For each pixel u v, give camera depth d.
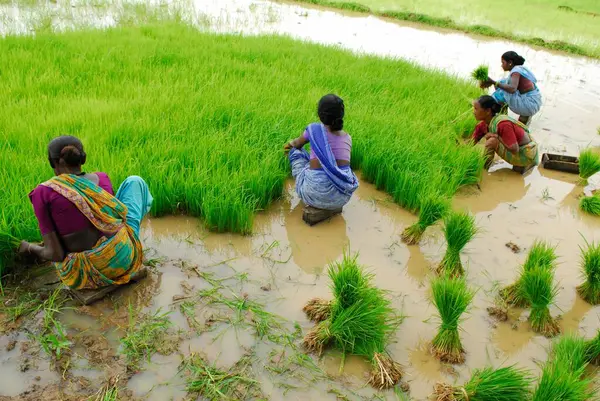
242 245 4.51
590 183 6.36
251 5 16.84
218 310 3.68
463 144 6.54
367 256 4.52
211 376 3.09
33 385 2.94
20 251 3.61
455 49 13.64
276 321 3.62
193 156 5.25
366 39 13.99
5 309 3.45
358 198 5.54
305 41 11.54
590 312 4.03
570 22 17.09
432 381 3.26
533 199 5.85
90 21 12.62
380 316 3.51
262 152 5.60
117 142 5.51
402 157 5.71
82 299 3.59
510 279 4.34
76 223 3.31
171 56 8.70
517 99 7.57
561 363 3.03
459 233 4.16
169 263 4.14
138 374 3.09
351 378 3.23
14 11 12.88
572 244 4.96
